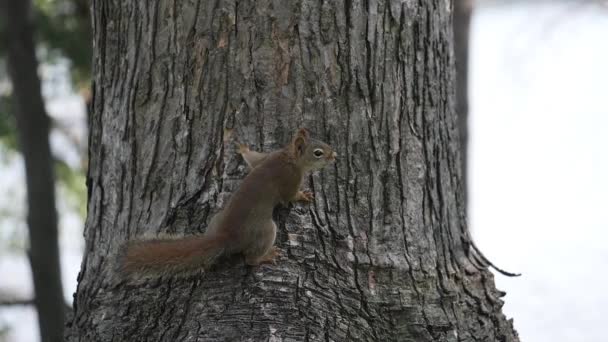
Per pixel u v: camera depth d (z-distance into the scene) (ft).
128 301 32.12
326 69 33.24
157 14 33.86
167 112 33.71
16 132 61.98
